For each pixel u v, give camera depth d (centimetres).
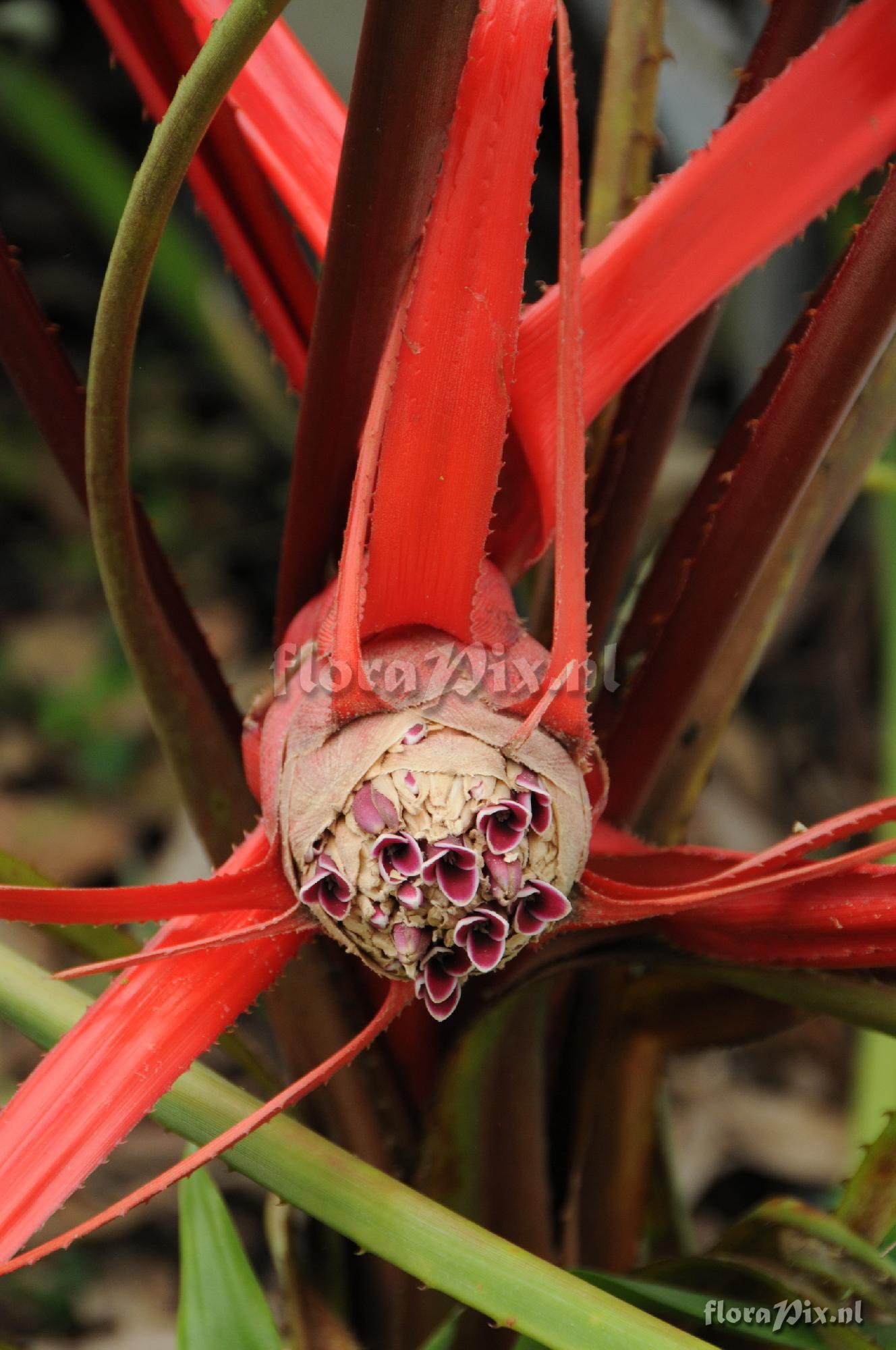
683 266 83
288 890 79
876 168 84
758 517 86
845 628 249
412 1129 92
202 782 89
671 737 90
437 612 79
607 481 94
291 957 81
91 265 330
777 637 250
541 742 78
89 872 233
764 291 213
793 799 239
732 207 83
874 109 82
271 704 83
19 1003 84
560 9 77
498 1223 90
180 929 80
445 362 78
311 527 85
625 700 91
